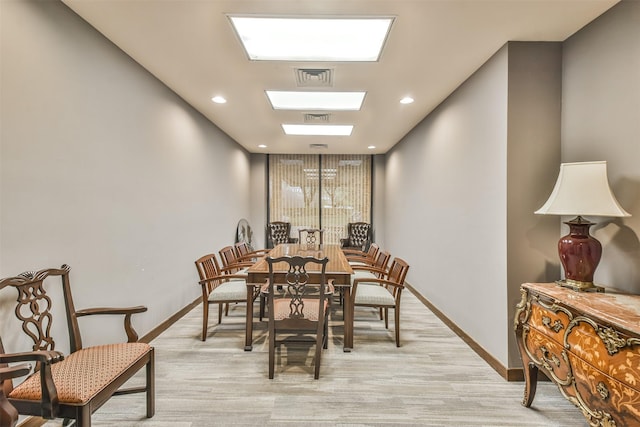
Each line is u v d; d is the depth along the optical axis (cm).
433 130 388
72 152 203
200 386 218
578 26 212
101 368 158
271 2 187
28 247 173
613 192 193
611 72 194
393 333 317
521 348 203
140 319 278
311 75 287
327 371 240
